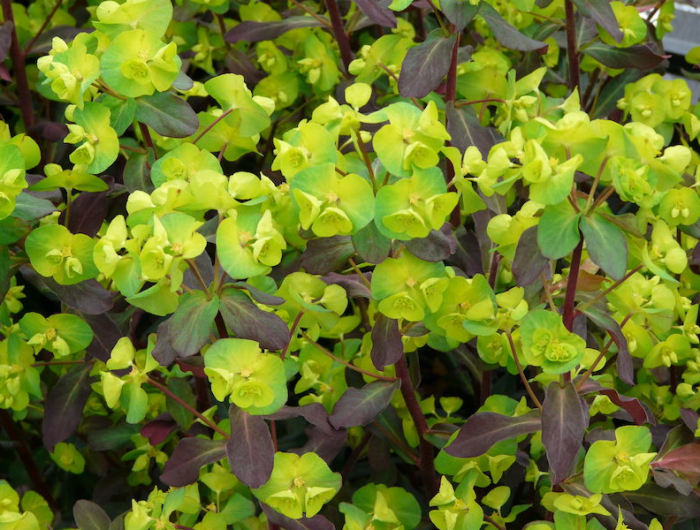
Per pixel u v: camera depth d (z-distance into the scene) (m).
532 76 0.44
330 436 0.38
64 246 0.37
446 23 0.42
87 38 0.38
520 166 0.33
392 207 0.33
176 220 0.32
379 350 0.37
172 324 0.33
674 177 0.33
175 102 0.37
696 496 0.38
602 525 0.36
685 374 0.42
